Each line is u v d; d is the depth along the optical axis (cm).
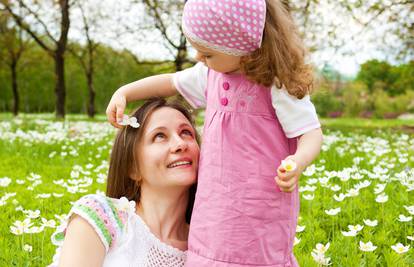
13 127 1277
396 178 478
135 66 3216
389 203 429
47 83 5125
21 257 309
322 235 353
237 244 209
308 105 217
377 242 337
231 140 214
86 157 761
